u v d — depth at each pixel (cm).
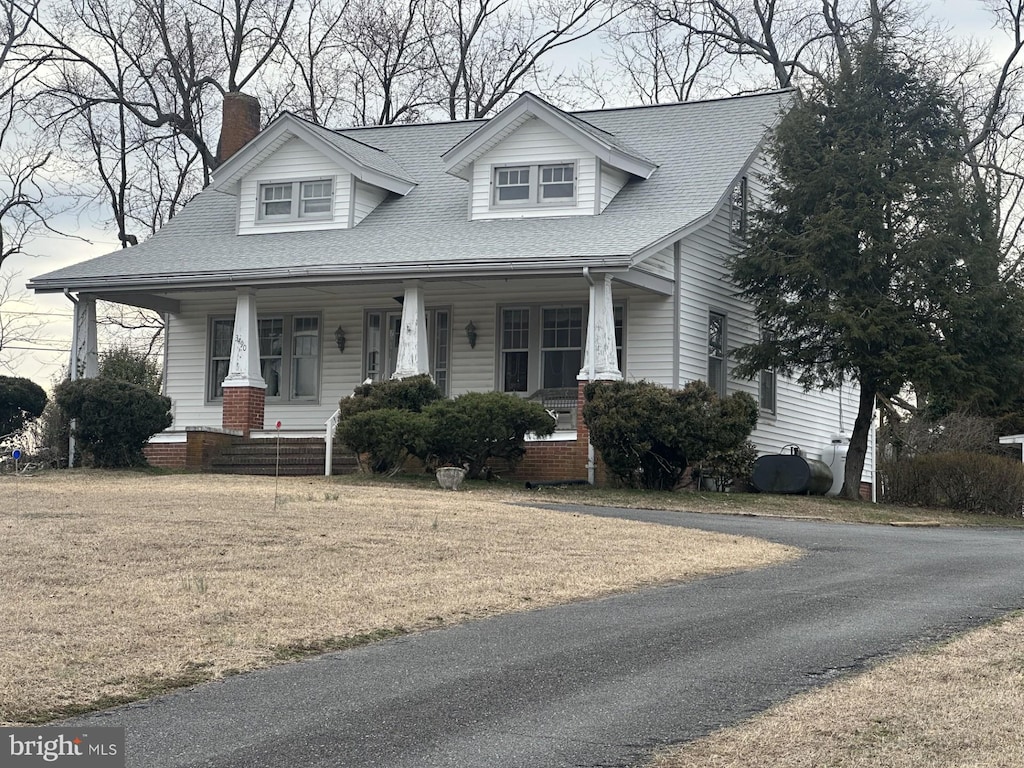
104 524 1521
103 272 2784
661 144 2959
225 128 3456
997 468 2636
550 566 1356
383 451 2347
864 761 698
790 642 988
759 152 2839
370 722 775
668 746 727
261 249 2817
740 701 819
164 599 1117
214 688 857
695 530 1716
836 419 3284
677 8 4350
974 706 800
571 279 2589
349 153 2880
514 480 2486
